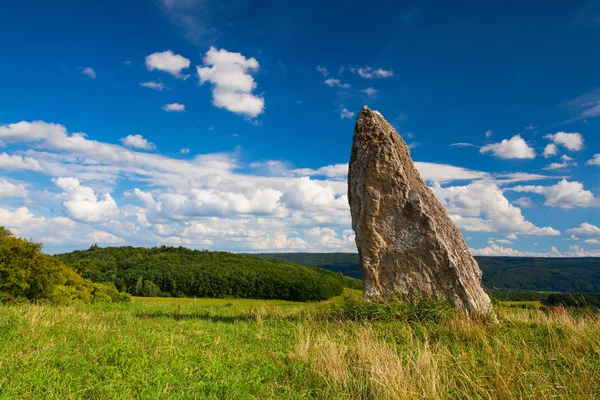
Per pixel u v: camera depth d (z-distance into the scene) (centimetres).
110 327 898
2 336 691
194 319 1134
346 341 784
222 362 630
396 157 1145
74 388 486
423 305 983
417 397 486
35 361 561
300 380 568
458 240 1182
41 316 948
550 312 990
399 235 1095
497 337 763
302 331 884
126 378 525
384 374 526
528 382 533
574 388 527
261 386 532
